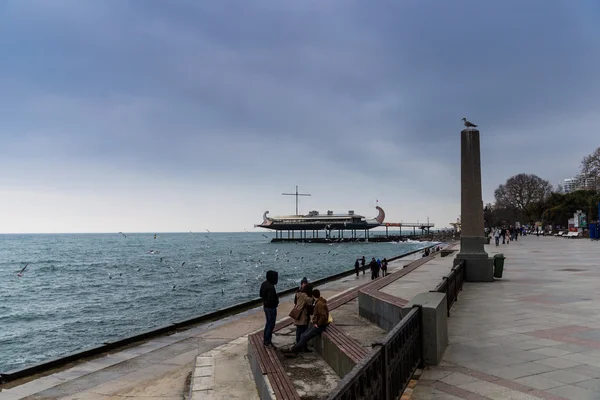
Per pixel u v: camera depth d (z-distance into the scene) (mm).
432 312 6816
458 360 7016
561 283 16141
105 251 137125
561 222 92812
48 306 35094
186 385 9758
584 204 86750
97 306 34406
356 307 14516
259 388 7977
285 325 12141
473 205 17734
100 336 24344
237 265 73625
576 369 6457
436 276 19766
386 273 35594
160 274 59125
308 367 8844
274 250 135125
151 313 30578
